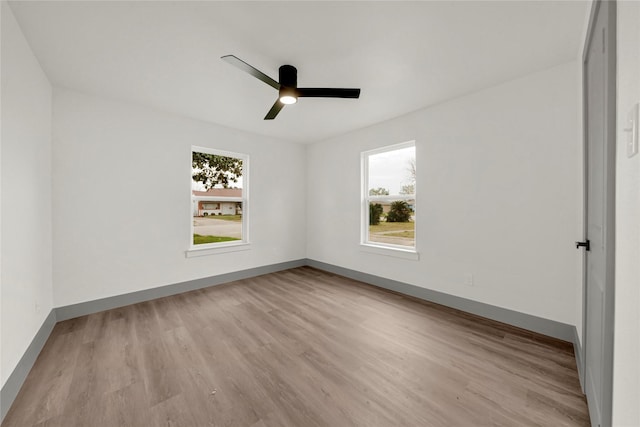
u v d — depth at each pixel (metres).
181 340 2.12
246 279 3.87
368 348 1.99
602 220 1.11
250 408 1.40
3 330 1.42
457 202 2.71
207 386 1.57
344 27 1.68
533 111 2.21
